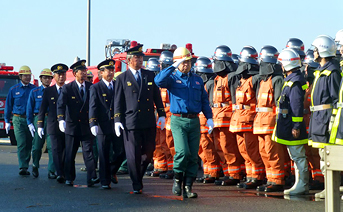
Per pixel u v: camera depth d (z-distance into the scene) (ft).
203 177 31.35
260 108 26.96
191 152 24.93
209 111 25.54
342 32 24.82
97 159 37.04
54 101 31.86
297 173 25.77
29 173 35.50
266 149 26.81
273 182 27.02
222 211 21.42
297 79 25.07
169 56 35.45
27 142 35.73
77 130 29.89
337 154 15.21
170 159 33.81
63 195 26.25
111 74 28.66
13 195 26.43
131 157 26.09
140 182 26.40
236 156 29.53
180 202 23.61
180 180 25.36
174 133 24.77
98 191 27.50
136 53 26.30
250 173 28.55
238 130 28.07
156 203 23.40
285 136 25.39
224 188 28.37
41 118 32.68
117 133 26.14
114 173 29.35
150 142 26.45
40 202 24.25
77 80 30.55
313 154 27.73
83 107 29.99
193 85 24.85
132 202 23.79
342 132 22.50
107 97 28.32
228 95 29.40
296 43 33.35
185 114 24.61
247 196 25.30
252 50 28.07
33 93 34.63
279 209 21.79
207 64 31.94
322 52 24.09
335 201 15.47
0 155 49.90
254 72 27.96
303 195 25.45
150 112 26.27
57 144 31.37
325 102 23.76
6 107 36.52
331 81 23.54
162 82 24.35
